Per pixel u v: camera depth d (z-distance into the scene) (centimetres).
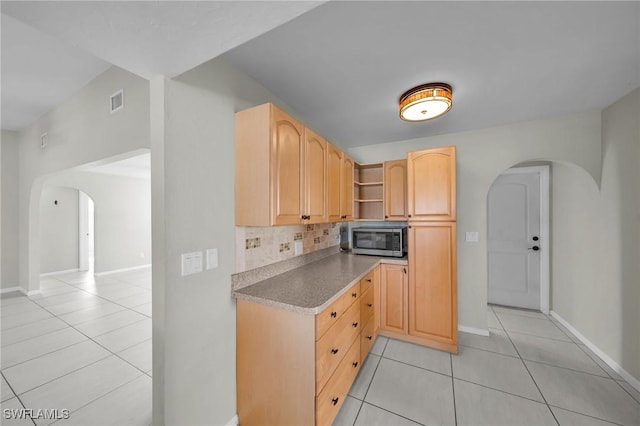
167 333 122
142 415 163
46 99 292
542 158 245
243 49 145
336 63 158
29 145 374
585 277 246
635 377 186
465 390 185
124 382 193
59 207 562
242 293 157
